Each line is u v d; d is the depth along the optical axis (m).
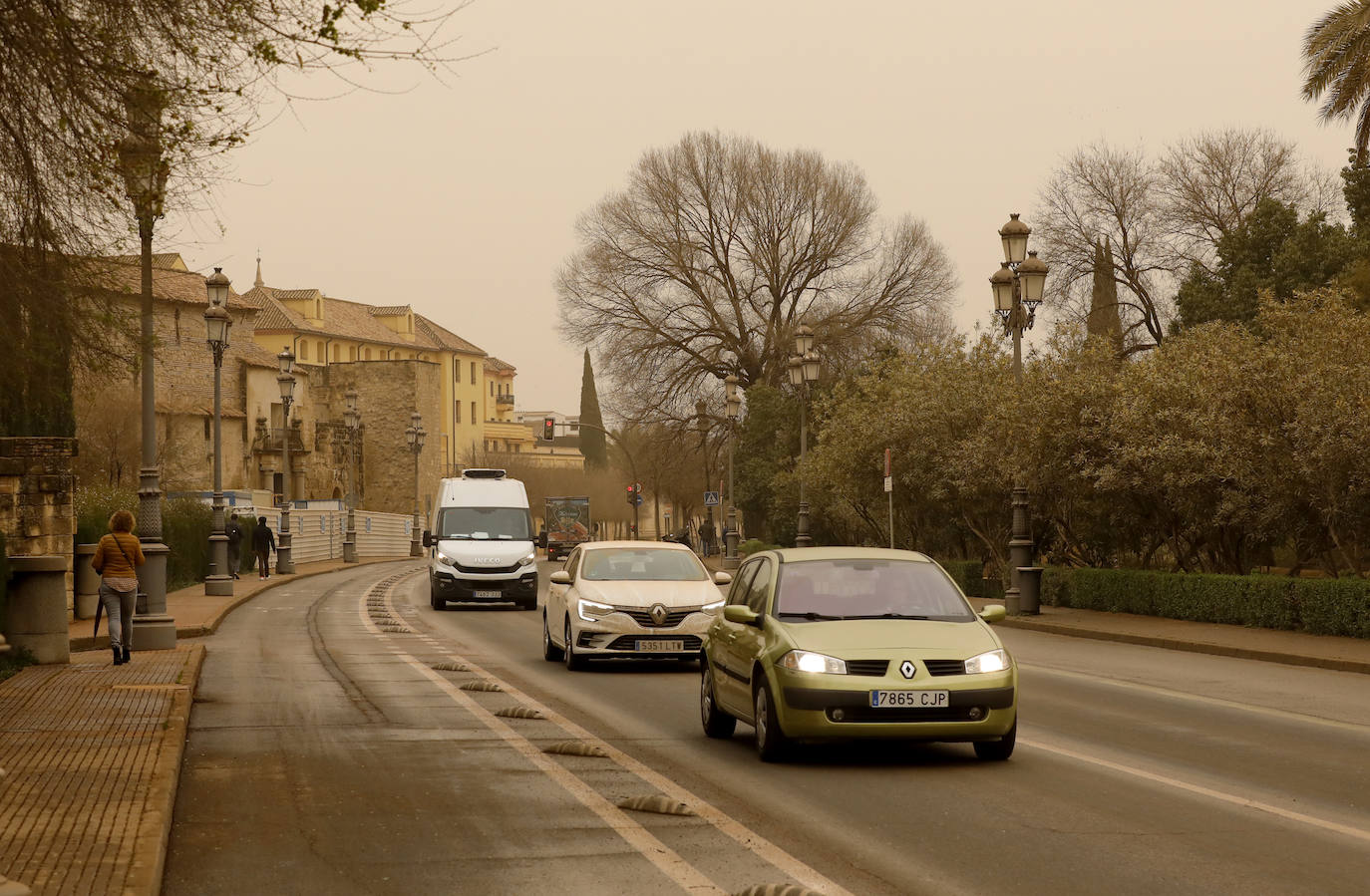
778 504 56.91
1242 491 25.19
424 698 15.41
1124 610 28.38
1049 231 56.50
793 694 10.58
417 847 7.81
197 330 83.19
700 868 7.28
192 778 10.11
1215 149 54.97
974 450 31.64
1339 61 30.16
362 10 9.03
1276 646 20.50
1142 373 27.09
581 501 93.62
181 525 42.03
